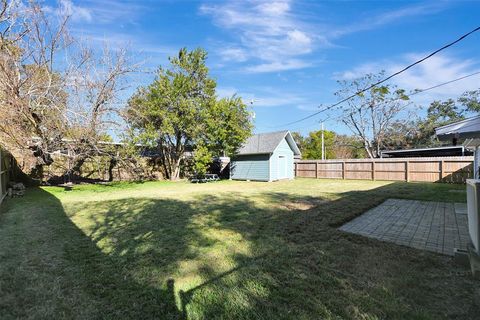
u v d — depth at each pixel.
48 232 5.12
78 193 10.96
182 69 16.45
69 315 2.49
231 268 3.43
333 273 3.23
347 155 31.20
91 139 12.55
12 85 10.21
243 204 8.15
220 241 4.53
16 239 4.68
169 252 4.04
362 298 2.68
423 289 2.84
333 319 2.37
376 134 26.09
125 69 12.74
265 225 5.51
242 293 2.81
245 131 16.70
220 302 2.66
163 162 18.98
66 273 3.34
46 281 3.13
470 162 13.34
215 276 3.22
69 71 11.42
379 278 3.09
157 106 15.67
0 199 7.84
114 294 2.85
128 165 16.94
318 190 11.69
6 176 10.06
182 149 18.19
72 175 15.32
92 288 2.98
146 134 15.16
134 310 2.57
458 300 2.63
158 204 8.20
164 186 14.08
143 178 18.09
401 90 24.55
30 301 2.72
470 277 3.11
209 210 7.23
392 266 3.41
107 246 4.32
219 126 16.12
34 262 3.67
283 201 8.69
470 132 4.12
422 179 14.72
